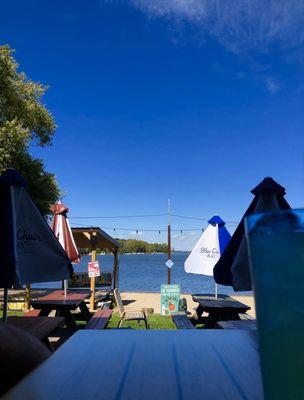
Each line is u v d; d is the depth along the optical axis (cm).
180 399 106
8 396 110
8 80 1552
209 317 808
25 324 495
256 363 138
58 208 997
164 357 149
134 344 171
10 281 409
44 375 128
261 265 64
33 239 462
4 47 1523
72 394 110
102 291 1470
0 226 425
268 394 62
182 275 4050
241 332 196
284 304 61
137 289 2255
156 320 1009
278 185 489
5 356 138
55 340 662
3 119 1591
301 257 61
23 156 1609
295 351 60
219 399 105
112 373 130
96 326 676
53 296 920
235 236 509
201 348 162
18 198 455
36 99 1733
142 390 113
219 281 512
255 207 489
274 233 63
